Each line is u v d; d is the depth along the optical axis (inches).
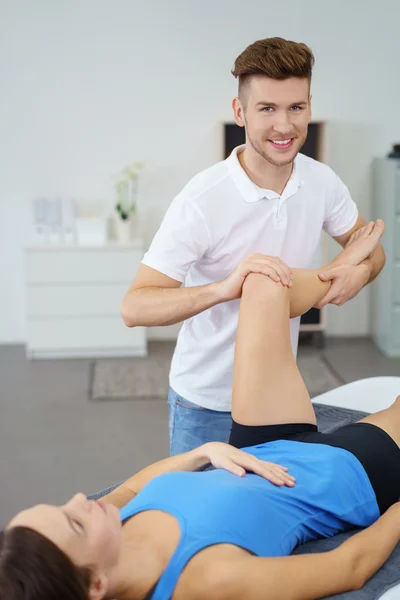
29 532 50.0
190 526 57.1
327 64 185.2
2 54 181.9
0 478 127.1
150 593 55.8
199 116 186.7
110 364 180.7
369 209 192.4
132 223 189.0
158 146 187.9
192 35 182.5
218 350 78.5
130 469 129.5
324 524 65.1
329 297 76.1
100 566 52.3
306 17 182.4
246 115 68.6
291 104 66.5
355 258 77.7
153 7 181.2
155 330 198.7
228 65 184.2
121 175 188.7
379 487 68.1
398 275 178.4
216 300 70.4
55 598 48.0
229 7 181.5
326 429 82.9
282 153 68.5
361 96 187.2
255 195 72.4
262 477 64.3
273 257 71.2
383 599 54.0
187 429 82.4
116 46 182.7
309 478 65.5
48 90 184.2
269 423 70.7
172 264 71.8
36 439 141.7
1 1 179.5
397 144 182.1
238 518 58.6
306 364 176.2
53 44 182.1
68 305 182.7
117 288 182.4
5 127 185.6
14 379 172.6
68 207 182.4
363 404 90.2
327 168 78.1
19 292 195.0
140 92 185.2
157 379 170.1
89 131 186.7
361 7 182.9
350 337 198.2
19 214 190.1
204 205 71.8
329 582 55.7
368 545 58.9
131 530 59.1
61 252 179.8
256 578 53.4
